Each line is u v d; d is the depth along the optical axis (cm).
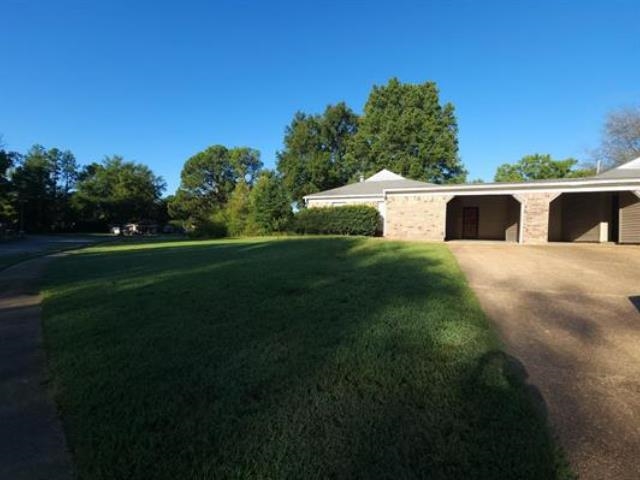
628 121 3266
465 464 209
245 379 304
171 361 342
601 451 227
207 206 5631
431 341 381
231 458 215
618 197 1616
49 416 274
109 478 205
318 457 214
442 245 1370
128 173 5744
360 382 298
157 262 1055
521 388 292
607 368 339
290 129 4412
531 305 546
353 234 2088
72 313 521
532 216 1590
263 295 580
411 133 3509
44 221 5269
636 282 702
